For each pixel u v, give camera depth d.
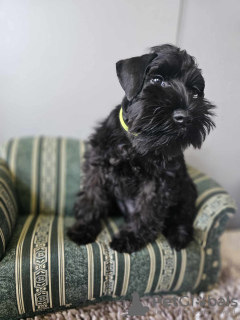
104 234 0.37
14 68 0.45
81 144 0.47
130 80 0.27
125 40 0.41
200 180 0.42
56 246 0.32
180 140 0.28
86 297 0.32
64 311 0.33
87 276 0.31
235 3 0.28
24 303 0.30
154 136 0.27
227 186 0.39
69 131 0.51
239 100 0.30
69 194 0.45
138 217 0.36
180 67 0.28
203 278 0.37
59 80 0.47
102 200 0.39
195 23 0.31
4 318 0.30
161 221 0.36
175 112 0.26
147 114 0.26
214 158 0.37
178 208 0.38
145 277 0.33
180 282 0.35
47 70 0.46
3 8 0.41
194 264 0.35
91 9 0.42
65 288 0.31
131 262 0.33
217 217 0.36
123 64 0.28
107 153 0.34
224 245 0.47
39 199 0.44
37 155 0.44
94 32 0.43
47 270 0.30
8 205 0.36
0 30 0.42
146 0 0.37
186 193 0.38
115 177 0.35
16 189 0.43
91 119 0.50
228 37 0.29
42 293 0.30
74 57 0.45
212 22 0.30
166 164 0.32
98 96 0.48
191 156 0.39
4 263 0.29
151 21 0.37
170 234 0.37
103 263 0.32
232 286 0.39
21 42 0.43
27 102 0.48
